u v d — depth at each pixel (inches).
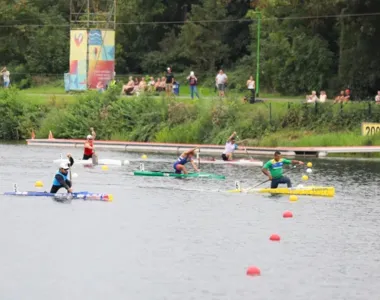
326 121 7066.9
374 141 6761.8
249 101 7539.4
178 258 2992.1
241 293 2615.7
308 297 2591.0
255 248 3149.6
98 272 2812.5
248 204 4065.0
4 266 2874.0
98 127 7662.4
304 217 3747.5
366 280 2763.3
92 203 4033.0
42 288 2647.6
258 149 6712.6
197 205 4013.3
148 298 2559.1
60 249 3097.9
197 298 2564.0
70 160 4281.5
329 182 4938.5
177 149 7042.3
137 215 3735.2
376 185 4830.2
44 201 4062.5
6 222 3553.2
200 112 7401.6
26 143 7588.6
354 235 3390.7
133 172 5211.6
